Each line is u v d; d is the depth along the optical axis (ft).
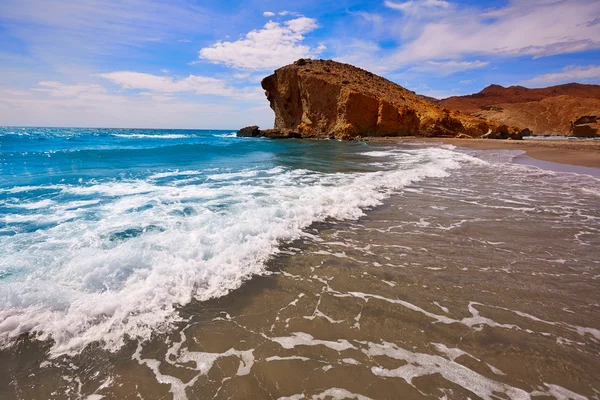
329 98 126.11
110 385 7.27
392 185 30.40
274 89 148.87
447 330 9.27
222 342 8.71
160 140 106.32
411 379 7.47
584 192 28.12
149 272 11.55
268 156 57.11
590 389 7.22
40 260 12.44
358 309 10.31
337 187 28.14
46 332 8.69
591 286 11.87
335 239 16.40
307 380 7.47
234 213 19.40
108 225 16.89
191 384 7.33
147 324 9.26
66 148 64.34
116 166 40.09
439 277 12.48
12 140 81.20
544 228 18.38
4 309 9.29
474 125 128.77
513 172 39.40
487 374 7.63
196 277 11.62
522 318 9.87
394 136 126.21
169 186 28.12
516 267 13.38
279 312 10.09
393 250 15.08
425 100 167.02
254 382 7.40
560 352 8.39
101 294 10.17
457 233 17.49
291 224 18.11
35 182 28.43
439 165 45.34
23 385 7.20
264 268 12.99
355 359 8.13
